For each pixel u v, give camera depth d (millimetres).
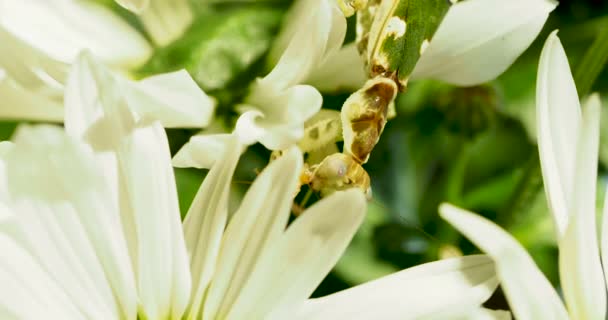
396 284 185
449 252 247
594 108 176
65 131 179
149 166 184
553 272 259
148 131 184
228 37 215
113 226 185
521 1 213
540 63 192
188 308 190
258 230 184
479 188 286
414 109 267
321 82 207
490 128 265
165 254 188
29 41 201
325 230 182
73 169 178
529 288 172
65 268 185
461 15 211
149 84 199
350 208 180
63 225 182
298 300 185
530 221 258
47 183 178
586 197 178
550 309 174
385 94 186
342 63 206
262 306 187
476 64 213
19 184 177
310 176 186
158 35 218
